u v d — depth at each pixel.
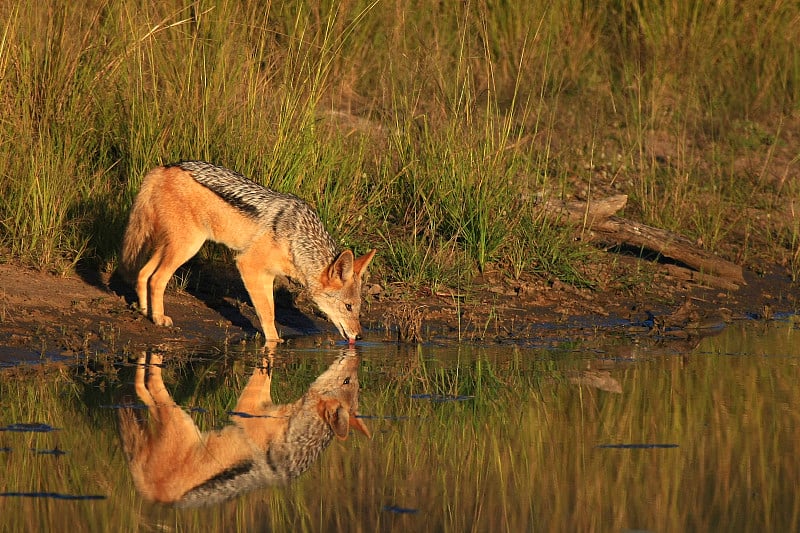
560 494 12.29
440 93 27.81
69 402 14.94
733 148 36.06
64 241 22.05
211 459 13.05
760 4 40.56
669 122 36.69
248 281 19.81
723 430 15.02
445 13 34.38
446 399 16.30
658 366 19.06
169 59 24.45
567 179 31.25
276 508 11.59
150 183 19.67
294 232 19.80
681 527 11.34
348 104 29.47
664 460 13.59
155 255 19.77
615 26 39.38
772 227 31.98
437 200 25.66
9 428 13.63
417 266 24.08
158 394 15.62
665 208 30.69
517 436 14.52
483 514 11.57
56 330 18.52
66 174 22.20
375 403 15.98
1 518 10.80
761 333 22.83
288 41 26.52
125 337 18.91
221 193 19.45
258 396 15.96
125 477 12.22
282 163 23.61
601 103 36.31
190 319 20.56
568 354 19.88
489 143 26.06
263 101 24.25
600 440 14.41
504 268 25.28
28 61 22.78
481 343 20.64
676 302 25.17
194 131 23.52
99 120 24.06
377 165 26.62
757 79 39.41
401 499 11.99
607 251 27.44
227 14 24.81
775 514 11.73
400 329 20.62
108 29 24.61
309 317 22.11
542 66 35.66
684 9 39.44
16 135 22.36
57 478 12.05
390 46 30.17
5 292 19.48
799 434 14.83
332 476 12.73
